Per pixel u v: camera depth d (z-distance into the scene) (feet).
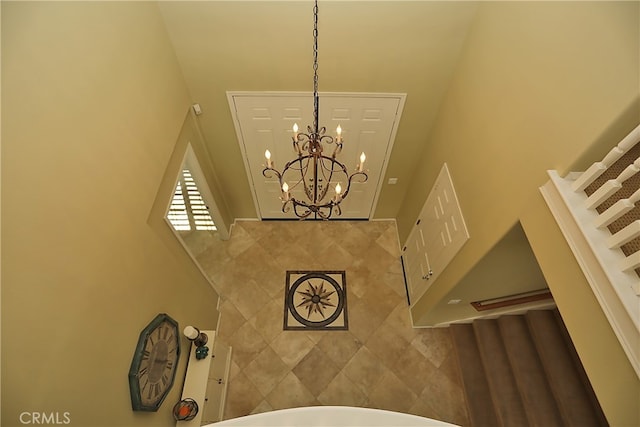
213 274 14.40
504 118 7.08
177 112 9.82
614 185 4.23
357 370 11.92
